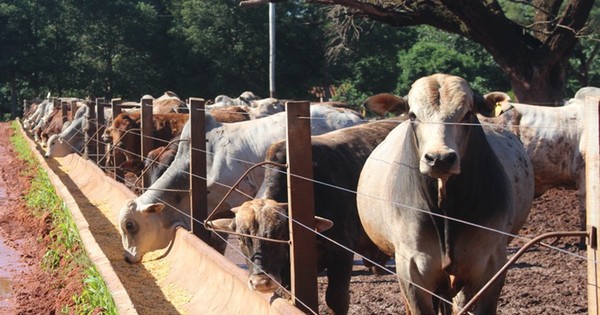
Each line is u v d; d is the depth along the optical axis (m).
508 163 7.21
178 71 65.81
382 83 61.00
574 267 11.32
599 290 4.00
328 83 61.84
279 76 61.72
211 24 61.31
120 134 16.38
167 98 19.95
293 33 60.25
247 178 10.78
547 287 10.15
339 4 25.53
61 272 11.04
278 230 7.23
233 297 7.57
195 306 8.28
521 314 8.95
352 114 12.69
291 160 6.75
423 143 5.93
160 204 10.40
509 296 9.73
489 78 54.78
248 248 7.30
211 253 8.66
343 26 31.20
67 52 69.06
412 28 62.03
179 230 10.29
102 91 68.50
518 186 7.30
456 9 24.81
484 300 6.45
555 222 14.99
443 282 6.54
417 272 6.51
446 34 58.31
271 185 8.12
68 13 67.50
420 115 5.99
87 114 21.94
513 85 26.03
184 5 62.69
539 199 17.67
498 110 6.13
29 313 9.51
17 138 40.97
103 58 68.12
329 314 8.36
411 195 6.37
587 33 28.14
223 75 61.78
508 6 37.00
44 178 19.94
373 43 57.59
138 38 66.38
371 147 9.05
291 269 6.84
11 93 73.31
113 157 16.89
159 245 10.55
